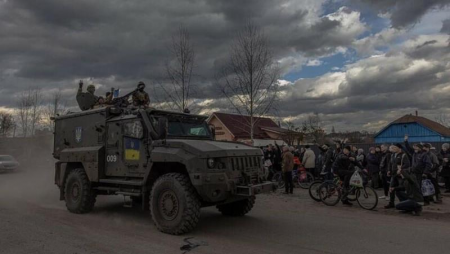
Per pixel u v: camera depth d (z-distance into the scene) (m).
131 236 6.79
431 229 7.56
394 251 5.97
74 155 9.31
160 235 6.88
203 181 6.62
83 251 5.79
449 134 35.66
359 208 10.15
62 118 10.28
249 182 7.30
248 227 7.66
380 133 38.88
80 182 9.02
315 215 9.10
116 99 9.54
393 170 9.89
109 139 8.68
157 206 7.16
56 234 6.89
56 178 10.28
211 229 7.44
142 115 7.87
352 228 7.62
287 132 39.94
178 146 7.08
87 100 10.54
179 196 6.83
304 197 12.32
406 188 9.34
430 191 10.35
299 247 6.16
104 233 7.01
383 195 12.52
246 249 5.99
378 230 7.45
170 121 8.25
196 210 6.86
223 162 7.02
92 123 9.19
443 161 12.91
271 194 13.06
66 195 9.35
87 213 9.08
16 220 8.18
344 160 10.52
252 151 7.73
